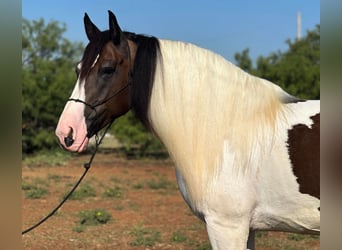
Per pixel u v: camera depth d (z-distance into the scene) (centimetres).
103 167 1396
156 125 277
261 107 265
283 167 253
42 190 920
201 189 266
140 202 845
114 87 279
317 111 260
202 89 269
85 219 669
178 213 744
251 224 267
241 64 1781
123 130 1627
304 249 524
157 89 272
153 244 554
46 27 1989
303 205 253
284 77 1456
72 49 2028
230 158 262
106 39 281
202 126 268
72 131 271
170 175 1222
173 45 277
